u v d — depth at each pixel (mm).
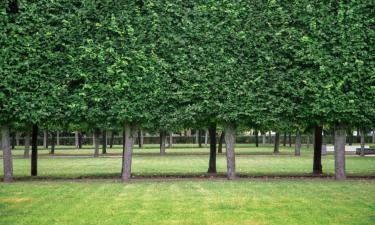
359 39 18078
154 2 18266
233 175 19047
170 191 15062
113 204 12695
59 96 17859
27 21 17766
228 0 18359
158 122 18328
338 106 17844
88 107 18016
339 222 10445
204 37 18250
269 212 11570
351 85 18047
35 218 10930
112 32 18109
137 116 17953
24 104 17609
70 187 16203
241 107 18125
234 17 18297
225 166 27906
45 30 17812
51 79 17906
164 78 18047
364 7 18141
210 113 18219
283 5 18422
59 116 17953
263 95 18156
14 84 17625
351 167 26078
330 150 49562
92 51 17891
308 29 18234
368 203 12703
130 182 17906
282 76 18156
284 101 18109
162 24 18266
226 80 18156
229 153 19047
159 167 26625
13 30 17562
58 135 69000
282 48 18188
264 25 18312
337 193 14484
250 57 18297
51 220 10719
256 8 18359
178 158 35875
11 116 17703
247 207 12203
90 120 18203
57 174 22438
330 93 17953
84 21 18031
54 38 17875
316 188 15648
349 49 18078
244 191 14969
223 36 18266
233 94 18109
